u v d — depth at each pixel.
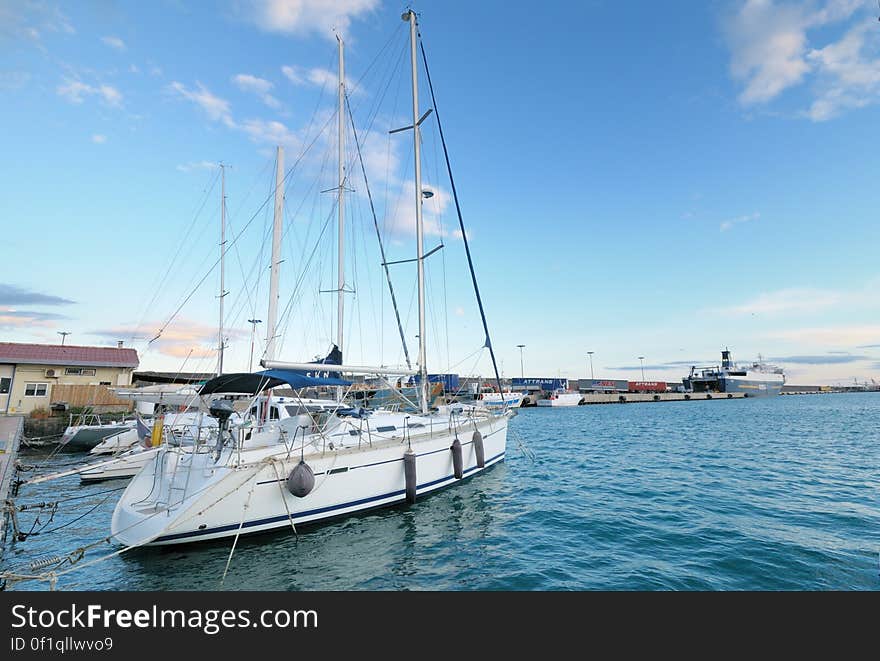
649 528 7.64
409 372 10.17
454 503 9.26
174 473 7.25
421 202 12.23
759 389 95.50
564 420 39.59
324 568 6.12
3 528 7.05
